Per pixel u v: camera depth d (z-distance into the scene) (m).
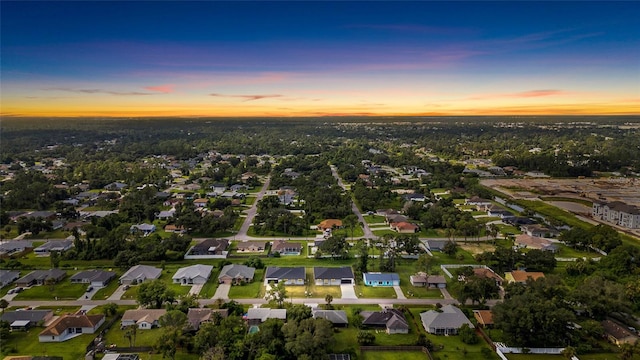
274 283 132.50
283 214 196.62
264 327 95.06
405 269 145.75
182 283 133.88
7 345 98.88
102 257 155.38
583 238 165.88
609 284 112.75
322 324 93.62
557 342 97.56
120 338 101.62
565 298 110.94
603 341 99.38
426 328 105.81
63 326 103.31
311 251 165.38
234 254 161.75
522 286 115.44
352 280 134.25
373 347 97.31
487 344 99.94
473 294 113.88
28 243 170.12
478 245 171.38
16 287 130.50
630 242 173.75
